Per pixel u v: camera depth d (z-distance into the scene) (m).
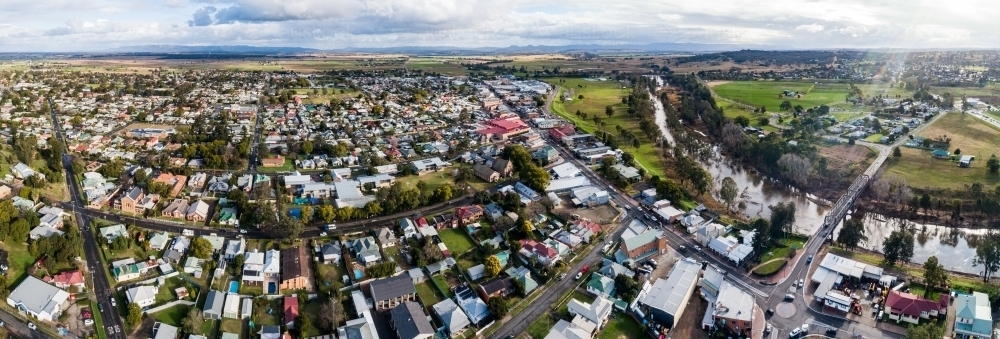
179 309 148.12
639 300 155.50
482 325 147.00
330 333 140.88
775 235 190.38
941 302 145.38
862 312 149.38
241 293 155.62
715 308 147.12
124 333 137.38
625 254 180.00
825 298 152.12
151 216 199.88
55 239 163.50
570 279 169.75
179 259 169.38
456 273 171.38
